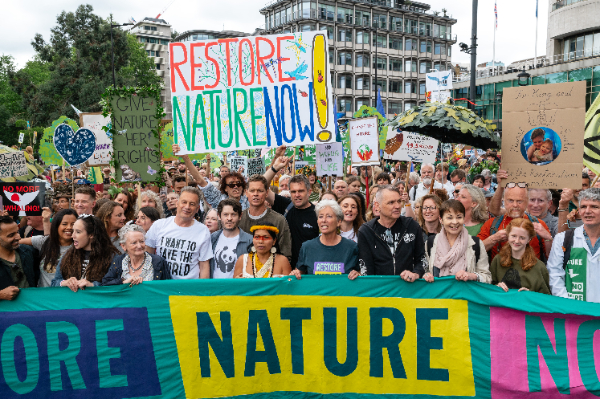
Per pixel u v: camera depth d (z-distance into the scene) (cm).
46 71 6100
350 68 6788
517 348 362
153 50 9831
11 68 5994
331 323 388
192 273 428
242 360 388
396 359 381
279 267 411
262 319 388
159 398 381
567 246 379
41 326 375
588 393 348
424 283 379
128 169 533
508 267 380
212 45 520
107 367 379
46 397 376
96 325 379
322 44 510
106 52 4225
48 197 715
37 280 438
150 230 439
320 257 407
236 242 445
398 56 7250
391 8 7031
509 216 435
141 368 381
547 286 376
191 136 529
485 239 422
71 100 4122
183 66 524
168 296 384
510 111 448
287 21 6738
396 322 381
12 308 374
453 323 374
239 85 522
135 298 383
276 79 518
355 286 385
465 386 370
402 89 7331
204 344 385
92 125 848
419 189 813
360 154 748
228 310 387
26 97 4378
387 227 401
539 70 4019
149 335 382
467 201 466
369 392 384
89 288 380
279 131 522
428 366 377
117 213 465
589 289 368
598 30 3881
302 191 488
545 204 484
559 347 356
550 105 431
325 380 387
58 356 377
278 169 539
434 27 7519
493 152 1162
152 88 529
